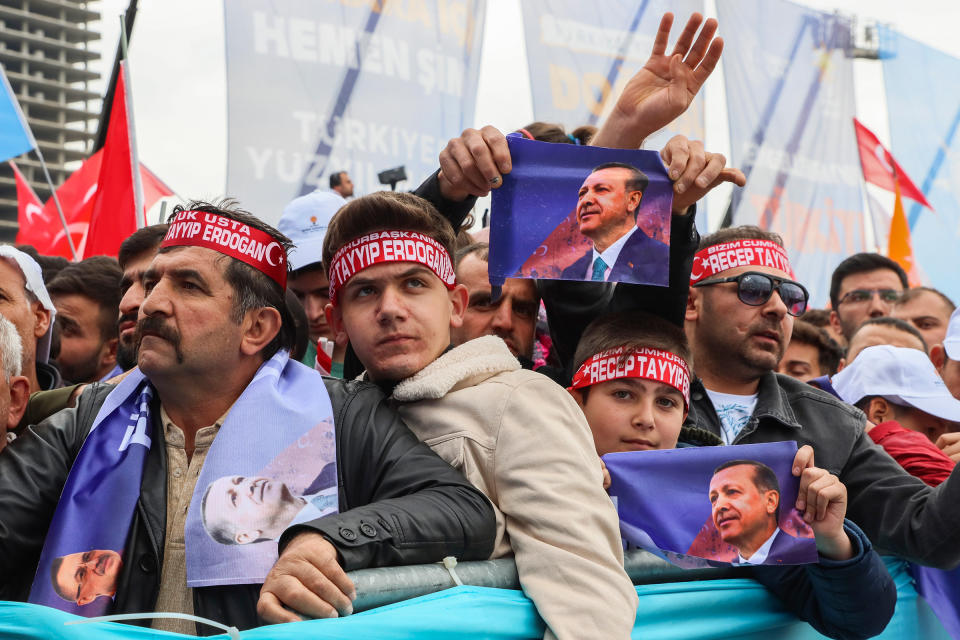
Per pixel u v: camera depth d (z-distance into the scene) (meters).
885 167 8.36
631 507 1.91
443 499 1.64
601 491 1.75
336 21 4.93
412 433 1.82
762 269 2.64
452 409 1.85
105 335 3.25
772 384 2.63
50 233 6.02
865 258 5.21
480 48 5.54
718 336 2.66
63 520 1.66
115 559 1.63
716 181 2.00
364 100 5.00
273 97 4.70
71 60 69.56
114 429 1.76
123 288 2.75
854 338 3.77
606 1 6.37
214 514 1.60
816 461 2.46
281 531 1.62
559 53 6.15
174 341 1.73
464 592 1.53
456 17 5.41
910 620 2.51
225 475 1.63
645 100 2.02
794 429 2.51
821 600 2.05
